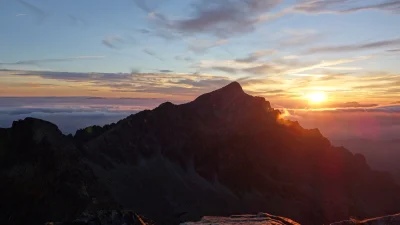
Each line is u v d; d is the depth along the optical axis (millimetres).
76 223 13555
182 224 14992
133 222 14078
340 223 14094
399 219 13508
